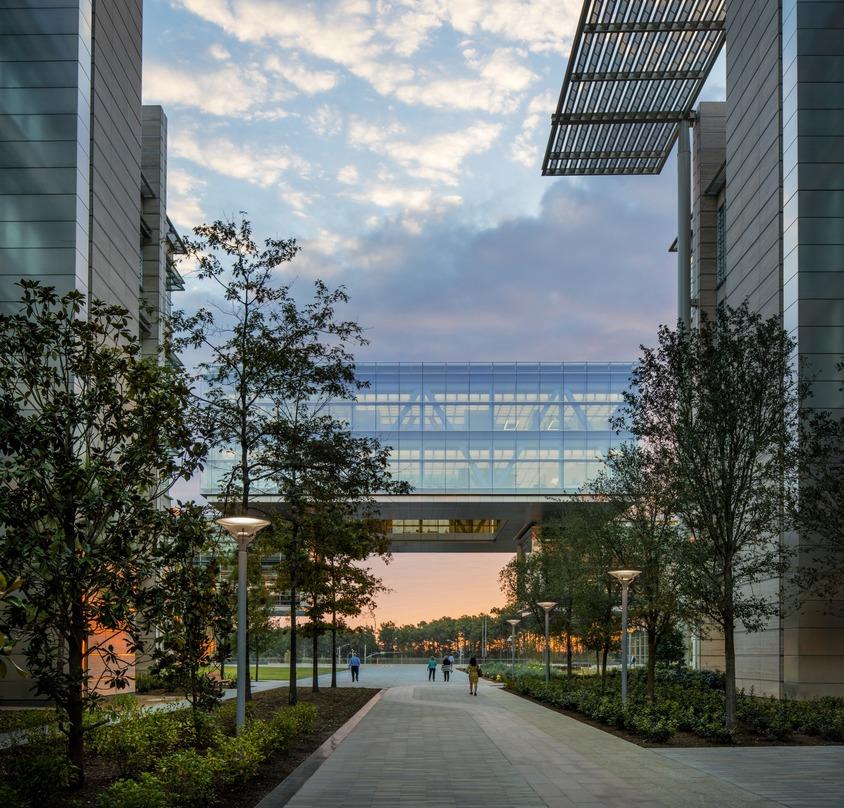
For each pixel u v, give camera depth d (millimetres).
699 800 11867
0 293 30234
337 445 21844
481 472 58469
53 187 30766
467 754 16469
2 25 31484
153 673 12836
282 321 20859
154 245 43406
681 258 44312
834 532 21422
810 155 30688
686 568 20875
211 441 19766
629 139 46656
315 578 26781
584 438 58844
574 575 33281
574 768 14781
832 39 31094
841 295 30078
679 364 21297
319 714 25062
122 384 13328
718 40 38250
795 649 29109
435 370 59719
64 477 11312
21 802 9227
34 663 11500
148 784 9523
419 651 176000
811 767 15094
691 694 28375
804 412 21391
